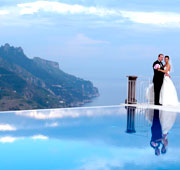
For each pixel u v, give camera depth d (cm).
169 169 370
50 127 637
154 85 1007
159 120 738
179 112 878
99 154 436
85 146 482
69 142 507
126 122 706
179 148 473
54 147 474
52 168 371
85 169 368
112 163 393
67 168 371
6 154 433
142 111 902
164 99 1009
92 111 909
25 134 566
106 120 734
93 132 590
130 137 548
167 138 543
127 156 426
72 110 937
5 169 368
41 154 434
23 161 400
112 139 532
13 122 696
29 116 795
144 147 477
